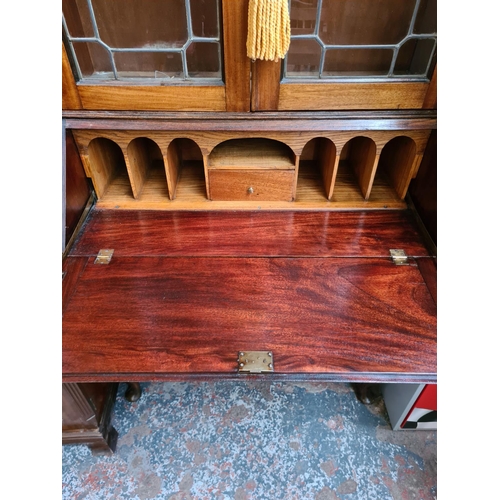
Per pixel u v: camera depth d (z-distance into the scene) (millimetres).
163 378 707
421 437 1068
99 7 764
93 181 994
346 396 1154
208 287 840
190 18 763
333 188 1013
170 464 1018
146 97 842
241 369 708
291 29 783
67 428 940
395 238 955
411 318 787
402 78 836
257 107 858
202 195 1040
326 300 817
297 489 973
